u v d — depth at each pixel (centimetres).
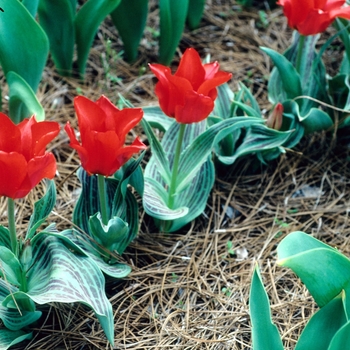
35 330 113
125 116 104
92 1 136
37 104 124
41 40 127
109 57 151
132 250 123
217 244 125
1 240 109
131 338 113
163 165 120
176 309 116
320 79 138
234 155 130
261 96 146
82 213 117
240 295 118
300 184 134
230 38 157
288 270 121
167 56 149
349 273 99
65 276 108
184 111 109
